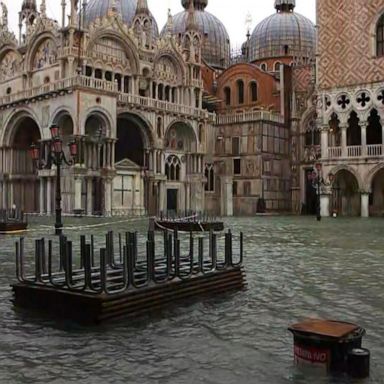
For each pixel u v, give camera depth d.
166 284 12.09
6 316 11.12
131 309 11.15
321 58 60.66
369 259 20.27
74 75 57.75
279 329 10.33
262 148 71.25
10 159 66.12
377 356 8.63
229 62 97.88
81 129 56.19
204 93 81.25
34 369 8.09
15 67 67.31
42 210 60.72
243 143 72.69
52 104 59.00
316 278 15.93
